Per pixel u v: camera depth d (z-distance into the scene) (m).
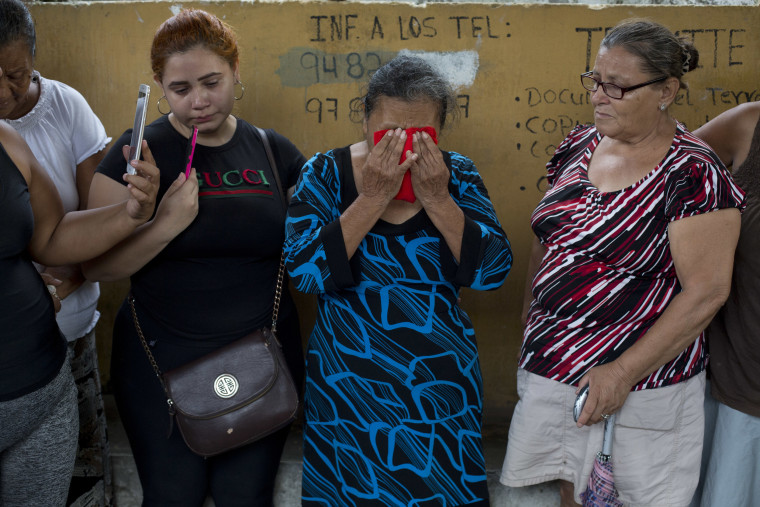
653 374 1.86
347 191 1.90
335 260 1.79
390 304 1.85
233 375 1.92
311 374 1.96
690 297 1.74
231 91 1.93
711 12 2.40
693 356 1.91
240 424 1.89
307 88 2.49
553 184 2.16
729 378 2.01
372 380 1.85
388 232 1.85
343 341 1.88
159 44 1.86
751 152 1.96
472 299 2.63
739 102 2.47
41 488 1.81
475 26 2.44
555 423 1.98
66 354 1.83
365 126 1.84
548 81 2.47
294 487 2.37
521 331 2.63
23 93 1.77
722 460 2.07
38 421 1.74
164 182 1.96
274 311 2.04
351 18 2.44
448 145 2.52
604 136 1.99
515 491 2.31
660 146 1.83
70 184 2.08
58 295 2.01
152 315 2.02
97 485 2.34
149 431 2.01
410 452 1.86
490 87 2.48
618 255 1.83
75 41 2.48
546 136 2.51
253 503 2.06
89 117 2.13
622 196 1.83
